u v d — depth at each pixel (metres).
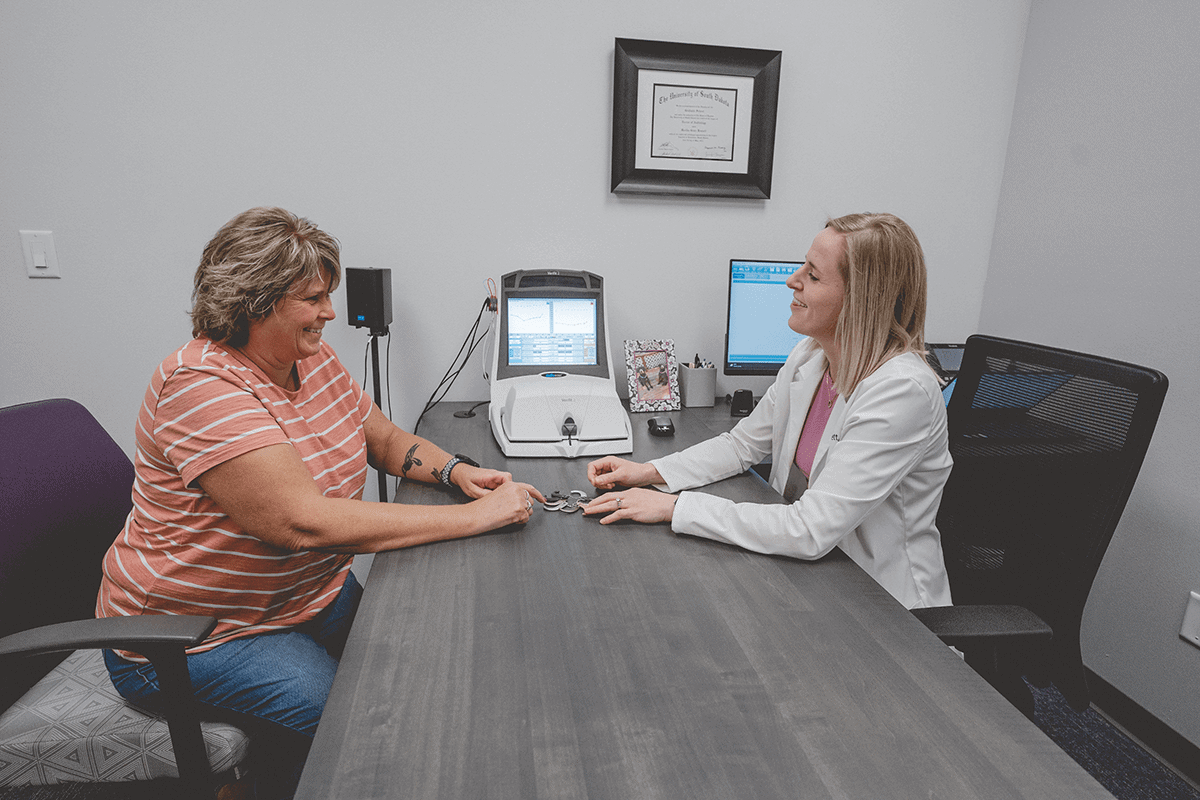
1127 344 1.77
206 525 0.98
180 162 1.77
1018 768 0.63
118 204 1.76
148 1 1.66
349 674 0.74
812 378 1.32
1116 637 1.81
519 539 1.08
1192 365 1.61
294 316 1.00
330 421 1.17
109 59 1.68
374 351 1.77
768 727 0.68
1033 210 2.05
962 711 0.70
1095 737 1.73
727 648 0.80
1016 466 1.18
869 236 1.09
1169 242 1.65
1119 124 1.76
